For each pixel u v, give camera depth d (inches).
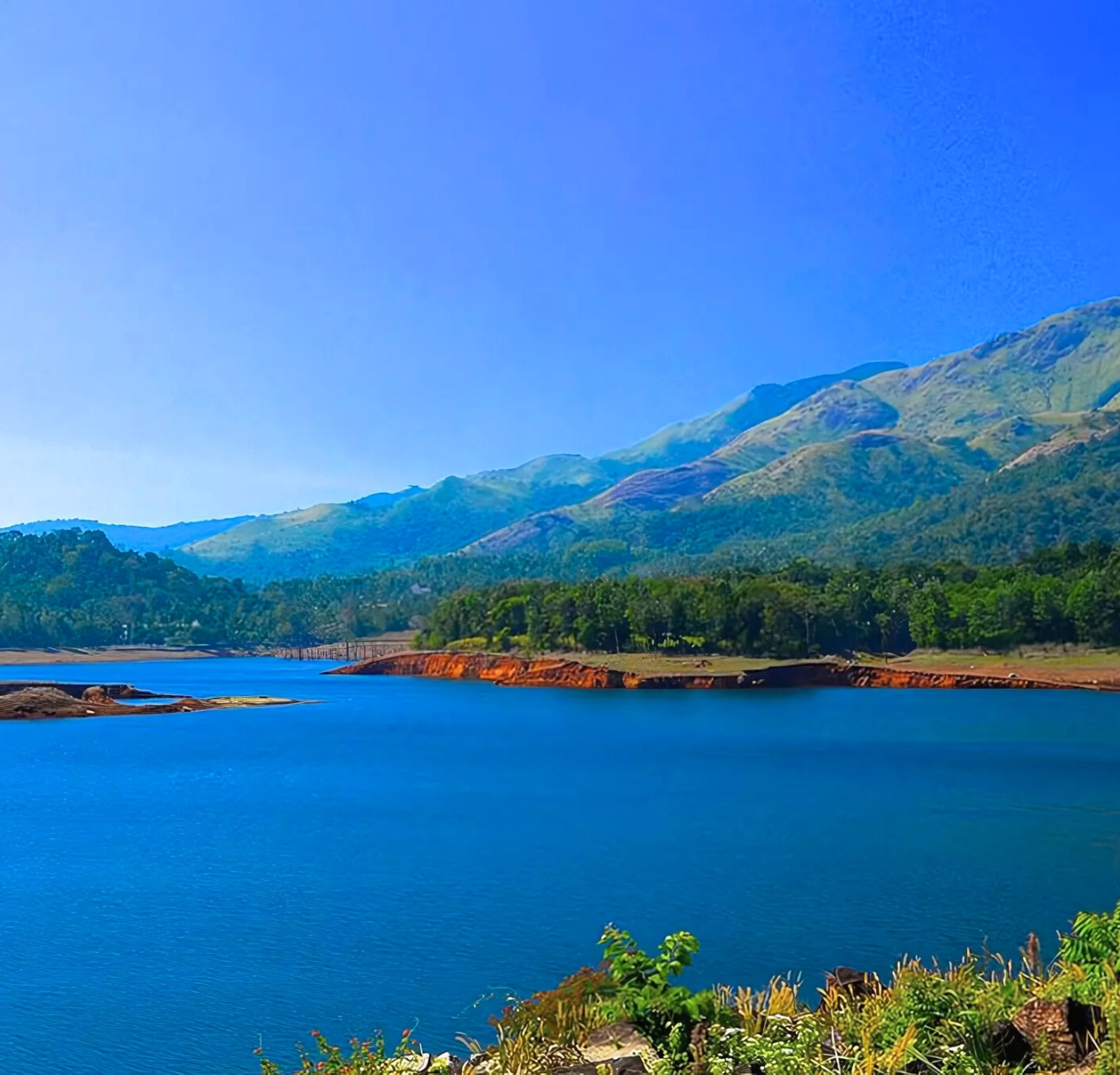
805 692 6466.5
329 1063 634.2
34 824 2199.8
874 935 1285.7
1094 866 1674.5
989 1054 482.9
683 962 588.4
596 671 7258.9
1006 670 6594.5
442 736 4259.4
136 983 1139.3
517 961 1202.6
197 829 2113.7
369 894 1523.1
